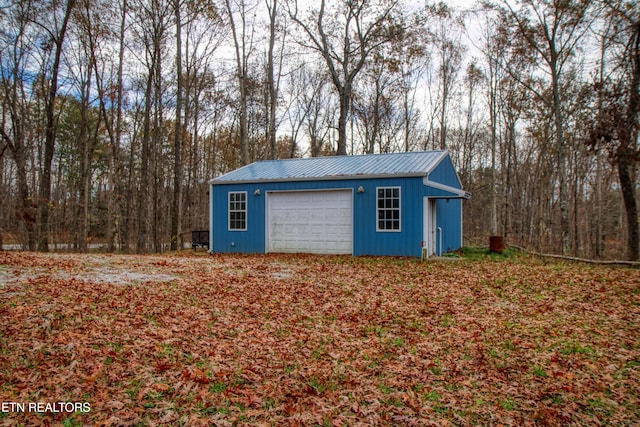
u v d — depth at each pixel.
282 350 5.20
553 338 5.83
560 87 23.36
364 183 14.95
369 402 3.94
